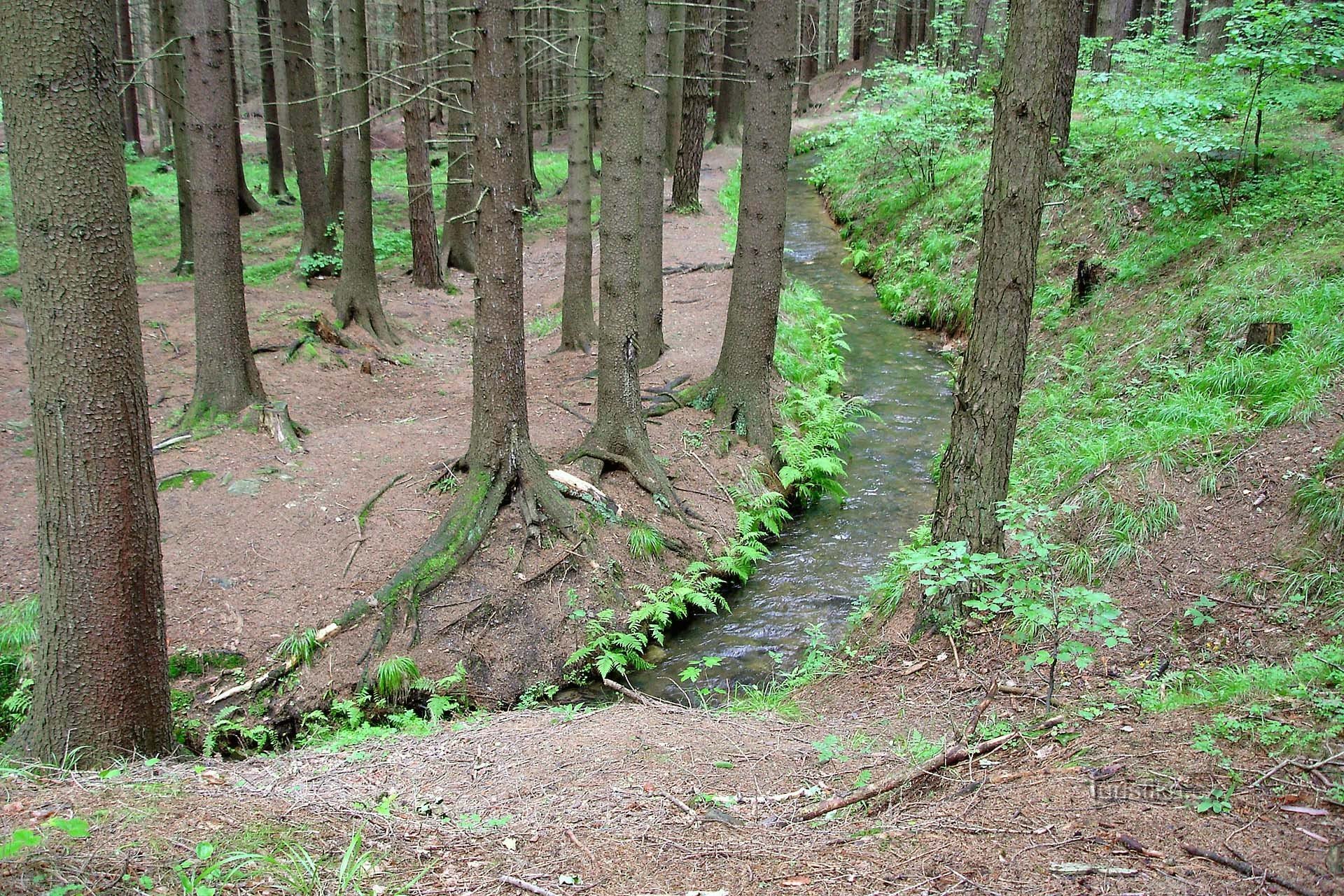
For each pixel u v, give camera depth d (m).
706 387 11.77
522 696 7.57
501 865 3.60
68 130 4.45
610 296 9.66
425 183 17.39
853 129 23.02
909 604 7.02
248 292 15.84
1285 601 5.76
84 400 4.81
